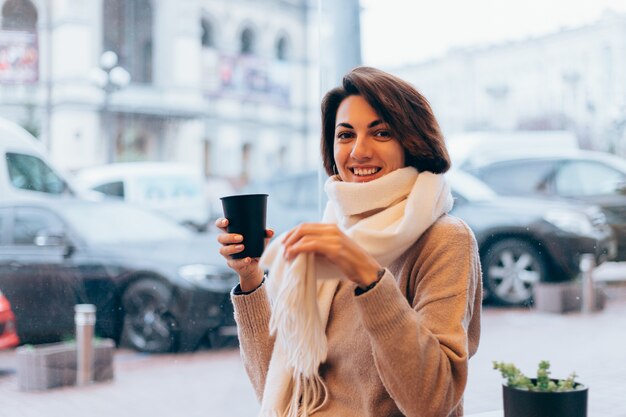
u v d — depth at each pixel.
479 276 1.35
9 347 3.75
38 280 4.09
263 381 1.46
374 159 1.33
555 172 5.33
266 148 21.52
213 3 20.22
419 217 1.24
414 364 1.09
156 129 16.58
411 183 1.32
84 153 11.12
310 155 22.41
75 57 11.33
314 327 1.11
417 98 1.33
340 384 1.33
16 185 4.45
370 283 1.09
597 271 4.61
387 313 1.09
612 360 3.21
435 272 1.23
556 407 1.42
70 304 4.05
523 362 3.35
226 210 1.28
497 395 2.72
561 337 3.85
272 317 1.14
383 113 1.32
